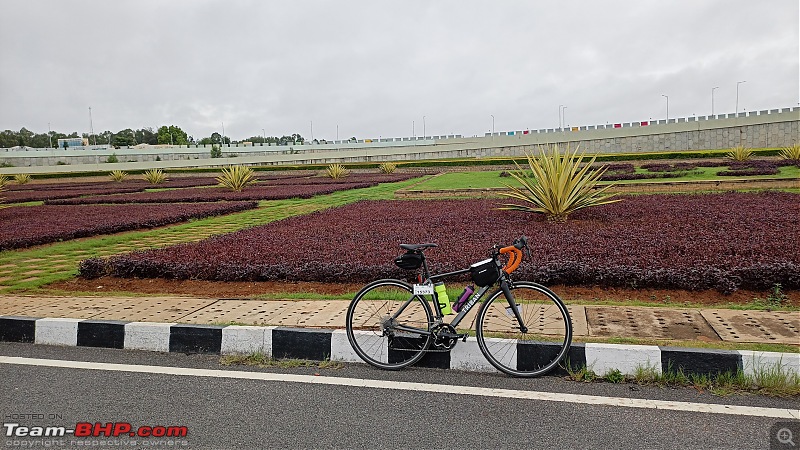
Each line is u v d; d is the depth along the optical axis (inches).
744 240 268.5
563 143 1632.6
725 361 135.3
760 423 113.8
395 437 111.5
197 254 278.5
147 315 189.2
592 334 157.5
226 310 194.5
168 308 198.8
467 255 251.8
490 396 130.2
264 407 126.1
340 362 156.4
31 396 134.0
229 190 904.3
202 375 146.6
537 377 142.3
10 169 1820.9
